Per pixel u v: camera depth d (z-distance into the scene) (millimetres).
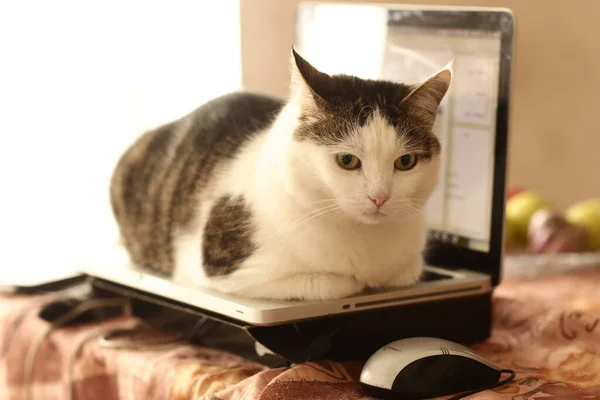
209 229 981
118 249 1291
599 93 1891
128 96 1552
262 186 929
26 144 1497
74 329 1114
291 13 1653
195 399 845
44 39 1474
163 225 1122
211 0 1588
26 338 1138
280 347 844
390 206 865
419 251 971
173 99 1574
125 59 1540
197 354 968
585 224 1452
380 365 765
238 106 1146
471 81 1060
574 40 1864
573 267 1398
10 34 1452
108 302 1155
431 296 932
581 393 778
